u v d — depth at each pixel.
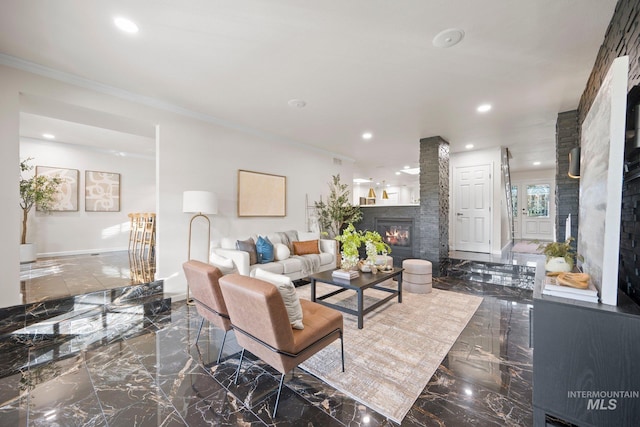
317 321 2.00
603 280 1.32
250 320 1.72
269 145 5.04
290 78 2.88
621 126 1.28
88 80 2.94
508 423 1.57
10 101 2.55
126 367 2.17
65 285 3.34
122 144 5.92
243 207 4.55
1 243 2.54
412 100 3.42
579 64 2.56
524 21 1.99
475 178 5.97
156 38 2.23
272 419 1.62
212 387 1.92
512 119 4.07
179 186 3.76
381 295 3.99
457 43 2.27
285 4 1.86
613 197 1.30
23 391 1.87
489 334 2.72
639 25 1.50
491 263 4.68
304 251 4.86
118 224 6.53
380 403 1.75
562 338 1.31
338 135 5.02
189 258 3.82
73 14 1.95
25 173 5.33
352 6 1.87
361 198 8.36
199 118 3.96
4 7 1.86
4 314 2.54
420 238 5.17
